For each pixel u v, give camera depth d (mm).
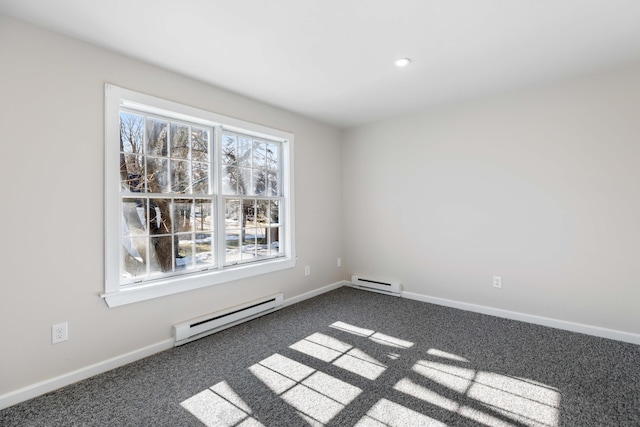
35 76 1837
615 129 2510
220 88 2832
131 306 2252
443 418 1607
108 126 2121
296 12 1752
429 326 2857
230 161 3057
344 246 4387
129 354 2230
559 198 2762
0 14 1726
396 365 2152
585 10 1756
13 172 1766
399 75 2617
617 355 2252
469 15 1804
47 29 1878
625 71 2463
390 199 3900
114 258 2148
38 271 1850
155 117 2502
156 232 2488
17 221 1779
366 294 3955
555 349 2361
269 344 2506
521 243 2963
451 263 3416
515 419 1594
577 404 1706
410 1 1669
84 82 2025
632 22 1875
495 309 3125
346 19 1828
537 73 2590
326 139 4117
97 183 2080
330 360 2234
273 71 2510
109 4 1649
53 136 1901
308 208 3834
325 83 2764
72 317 1976
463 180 3303
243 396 1817
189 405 1738
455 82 2771
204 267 2793
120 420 1619
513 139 2984
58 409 1711
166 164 2564
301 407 1712
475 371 2061
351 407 1708
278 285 3430
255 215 3285
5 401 1725
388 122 3889
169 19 1797
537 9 1748
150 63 2338
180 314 2541
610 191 2537
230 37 2004
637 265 2443
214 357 2293
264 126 3252
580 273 2674
